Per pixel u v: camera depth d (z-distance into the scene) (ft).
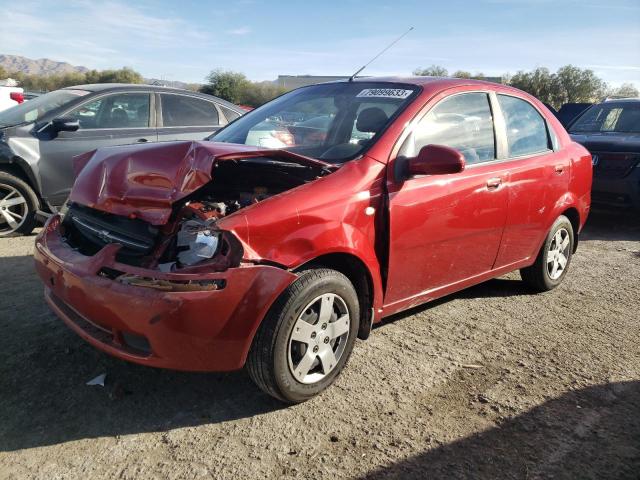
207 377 10.64
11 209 20.06
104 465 8.11
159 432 8.93
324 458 8.46
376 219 10.55
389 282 11.02
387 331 13.10
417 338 12.80
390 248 10.74
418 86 12.66
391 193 10.71
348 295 9.98
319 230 9.50
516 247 14.46
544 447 8.94
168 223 9.41
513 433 9.28
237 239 8.66
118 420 9.19
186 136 23.16
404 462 8.44
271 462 8.32
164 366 8.65
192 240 8.95
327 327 9.82
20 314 12.90
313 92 14.14
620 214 27.50
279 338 8.98
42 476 7.82
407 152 11.24
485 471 8.32
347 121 12.17
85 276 9.03
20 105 22.25
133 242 9.60
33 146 19.74
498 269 14.19
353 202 10.12
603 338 13.34
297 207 9.39
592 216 29.04
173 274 8.41
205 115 24.11
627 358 12.29
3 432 8.72
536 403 10.23
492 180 12.96
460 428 9.36
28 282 15.08
